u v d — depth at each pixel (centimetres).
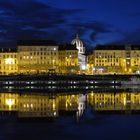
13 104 16188
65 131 9938
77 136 9375
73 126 10650
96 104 16200
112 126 10638
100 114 12988
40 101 17475
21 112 13512
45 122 11306
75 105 15825
